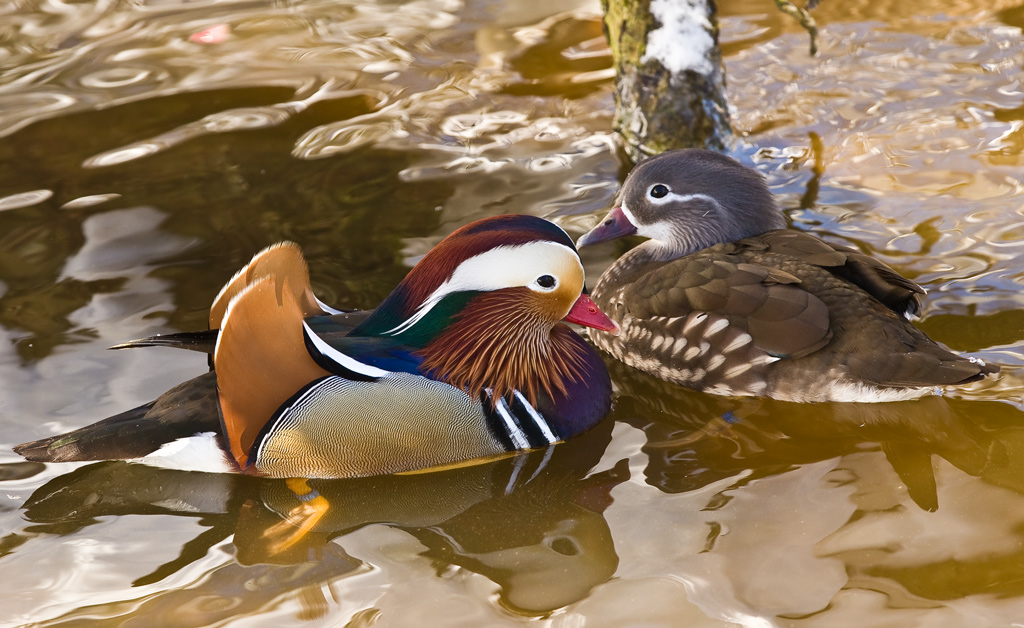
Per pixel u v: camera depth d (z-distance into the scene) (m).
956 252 10.12
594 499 7.64
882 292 8.59
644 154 12.44
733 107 13.41
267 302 7.54
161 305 9.98
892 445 7.98
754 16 16.02
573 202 11.59
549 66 15.09
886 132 12.56
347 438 7.69
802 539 6.94
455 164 12.49
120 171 12.51
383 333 8.17
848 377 8.25
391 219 11.33
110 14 17.62
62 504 7.76
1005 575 6.41
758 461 7.95
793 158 12.18
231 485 8.00
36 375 9.04
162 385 8.95
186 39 16.55
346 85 14.75
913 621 6.11
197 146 13.09
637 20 12.23
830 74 14.09
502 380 8.19
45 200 11.90
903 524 6.99
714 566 6.76
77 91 14.69
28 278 10.46
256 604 6.68
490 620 6.42
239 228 11.28
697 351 8.87
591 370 8.71
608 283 10.27
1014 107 12.79
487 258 8.10
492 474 8.09
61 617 6.58
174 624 6.49
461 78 14.86
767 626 6.20
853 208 11.03
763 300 8.54
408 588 6.78
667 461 8.05
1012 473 7.45
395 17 17.23
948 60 14.15
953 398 8.45
